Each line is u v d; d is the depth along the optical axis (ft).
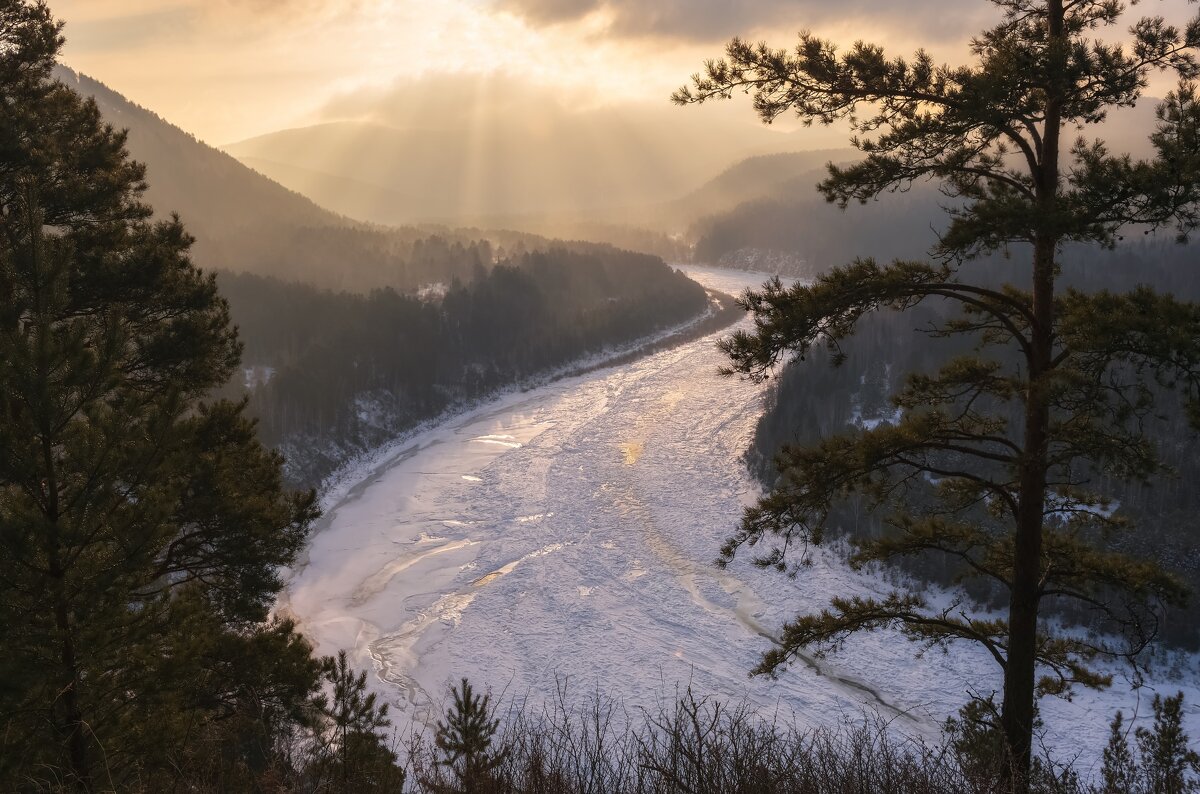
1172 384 23.93
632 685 101.65
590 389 285.43
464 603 127.95
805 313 28.35
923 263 29.96
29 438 22.95
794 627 32.81
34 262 25.71
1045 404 26.40
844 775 17.20
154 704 23.88
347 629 120.06
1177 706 39.70
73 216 39.27
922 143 28.91
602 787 17.10
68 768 21.35
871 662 107.34
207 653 32.68
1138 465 26.25
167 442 24.99
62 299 25.98
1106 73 25.59
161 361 39.47
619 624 119.75
